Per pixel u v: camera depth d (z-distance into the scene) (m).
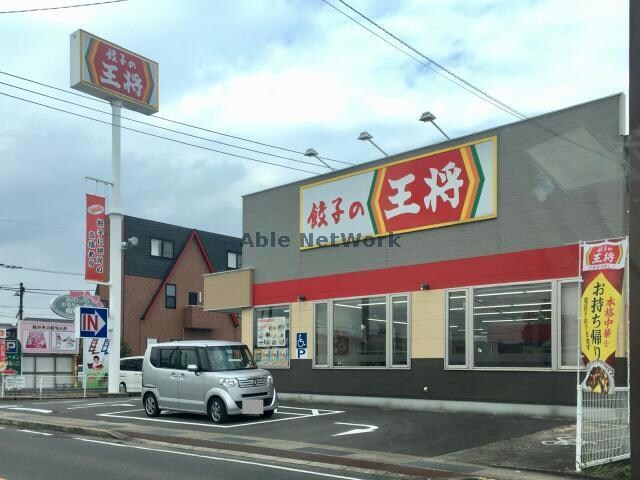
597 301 10.26
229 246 46.84
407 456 11.08
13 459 10.84
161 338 40.44
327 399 19.23
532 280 15.28
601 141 14.43
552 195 15.13
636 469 8.50
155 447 12.45
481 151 16.45
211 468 10.10
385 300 18.12
